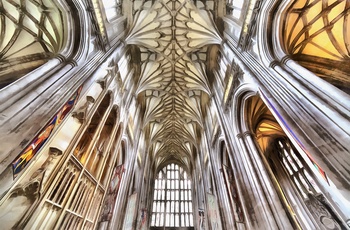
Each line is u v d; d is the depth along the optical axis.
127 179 12.17
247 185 6.85
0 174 3.15
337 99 3.40
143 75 13.42
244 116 8.52
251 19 6.77
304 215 7.73
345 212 3.68
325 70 6.68
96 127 8.01
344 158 2.88
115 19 9.17
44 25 6.18
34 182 4.00
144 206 18.73
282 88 4.60
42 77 4.50
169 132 22.30
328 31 6.44
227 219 9.80
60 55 5.43
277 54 5.44
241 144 7.92
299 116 3.84
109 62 8.05
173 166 26.86
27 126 3.63
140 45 11.68
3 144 3.22
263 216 5.72
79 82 5.43
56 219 5.07
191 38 12.02
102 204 8.48
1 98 3.50
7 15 6.11
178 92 16.38
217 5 10.23
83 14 6.29
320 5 5.75
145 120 16.52
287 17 5.76
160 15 11.05
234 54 8.32
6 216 3.45
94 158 8.14
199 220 17.27
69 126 5.45
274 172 10.67
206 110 15.42
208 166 15.22
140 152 16.61
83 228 6.69
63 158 5.11
